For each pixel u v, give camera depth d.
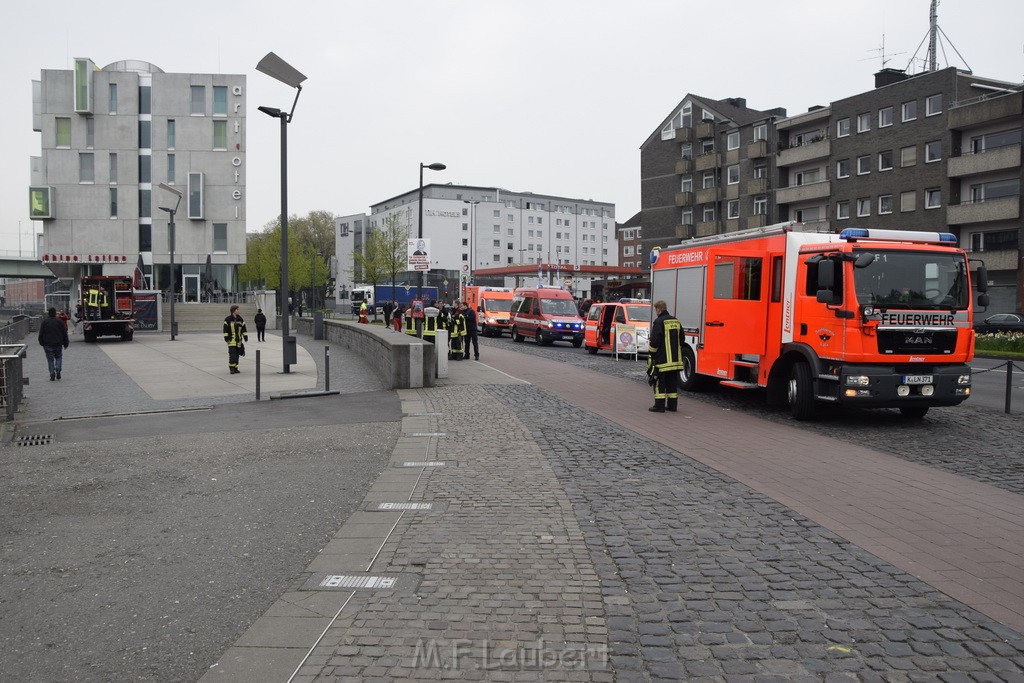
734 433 10.83
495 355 26.39
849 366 11.35
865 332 11.30
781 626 4.22
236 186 59.03
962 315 11.66
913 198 49.75
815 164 58.22
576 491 7.33
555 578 4.97
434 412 12.64
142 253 58.16
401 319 40.19
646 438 10.33
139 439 10.62
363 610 4.46
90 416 13.12
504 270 61.97
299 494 7.37
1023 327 36.53
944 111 47.69
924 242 12.08
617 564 5.25
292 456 9.23
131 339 34.91
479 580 4.94
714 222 66.62
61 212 57.00
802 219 59.28
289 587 4.93
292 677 3.65
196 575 5.19
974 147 46.84
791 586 4.84
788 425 11.88
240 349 20.81
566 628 4.19
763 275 13.31
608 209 144.62
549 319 32.81
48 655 4.00
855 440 10.59
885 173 51.56
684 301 16.39
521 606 4.50
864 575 5.05
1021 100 43.00
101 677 3.75
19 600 4.78
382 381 17.98
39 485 7.91
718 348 14.94
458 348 23.95
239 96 58.94
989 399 15.46
